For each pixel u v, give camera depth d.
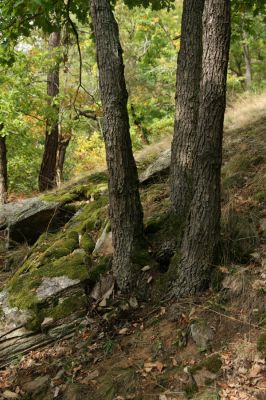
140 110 14.30
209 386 3.46
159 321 4.27
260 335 3.65
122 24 14.76
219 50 3.96
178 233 4.91
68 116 11.41
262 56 19.97
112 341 4.27
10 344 4.70
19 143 14.01
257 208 5.00
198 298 4.27
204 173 4.16
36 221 7.59
